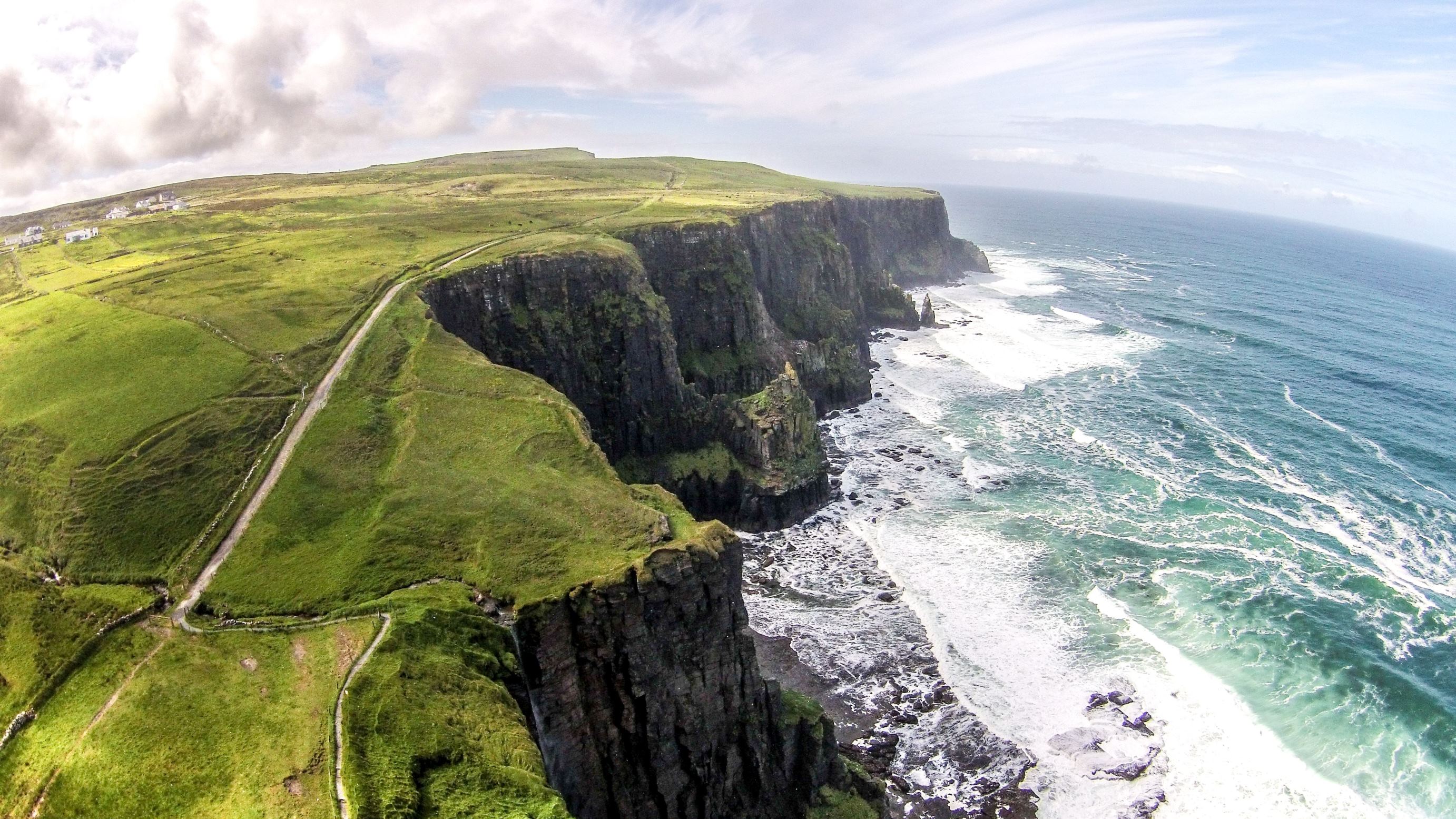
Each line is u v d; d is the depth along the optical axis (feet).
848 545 273.33
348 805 106.83
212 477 181.27
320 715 121.80
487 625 143.54
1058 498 301.22
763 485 285.02
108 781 113.60
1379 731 187.62
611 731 151.74
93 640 138.92
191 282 279.69
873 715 199.11
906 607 238.07
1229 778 177.68
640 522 171.94
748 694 165.89
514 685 140.36
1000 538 272.31
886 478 319.88
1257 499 299.79
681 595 157.07
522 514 173.58
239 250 327.06
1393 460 338.13
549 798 114.52
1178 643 218.59
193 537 165.58
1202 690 201.05
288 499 175.32
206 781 111.96
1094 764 182.80
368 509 173.99
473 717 125.08
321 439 196.03
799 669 213.66
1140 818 170.09
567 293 303.48
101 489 173.78
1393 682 201.36
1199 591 240.12
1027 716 196.54
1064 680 206.59
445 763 117.08
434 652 136.05
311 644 136.77
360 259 306.35
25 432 192.13
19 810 113.80
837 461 335.26
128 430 189.78
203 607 147.33
